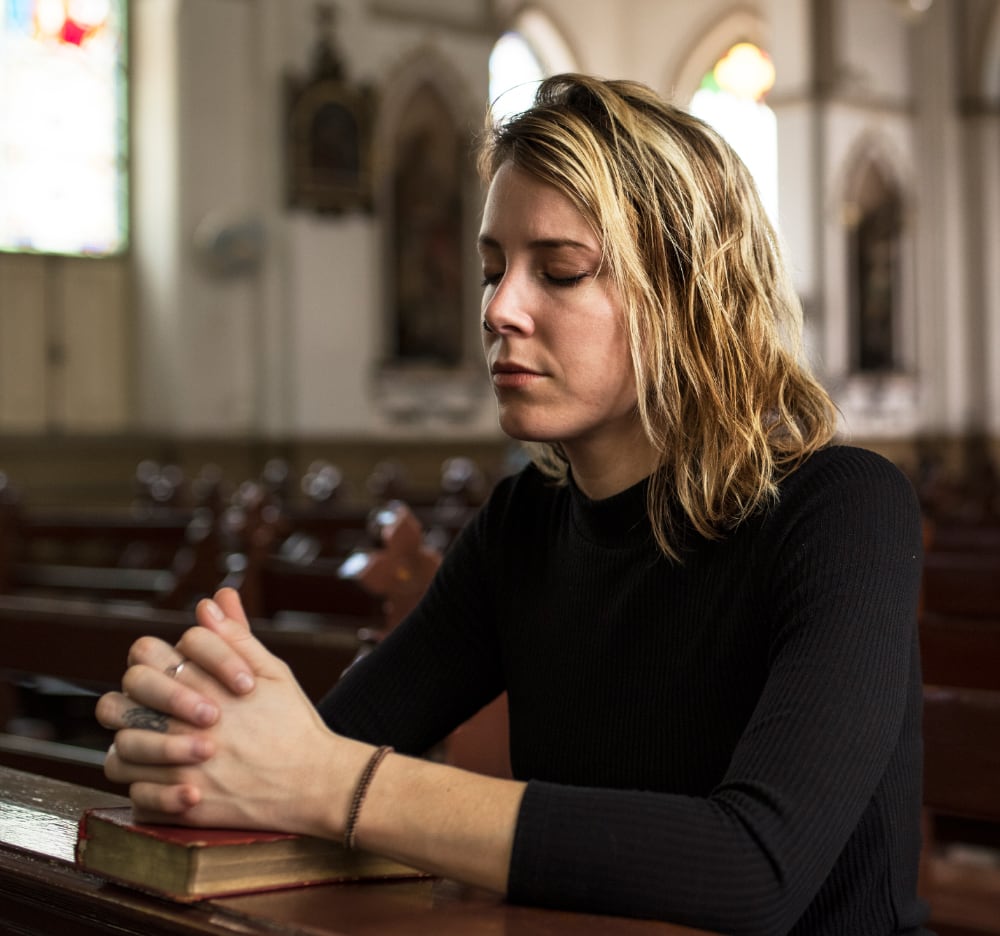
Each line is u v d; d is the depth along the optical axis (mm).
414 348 15875
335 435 15234
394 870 1423
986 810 2133
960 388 21109
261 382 15008
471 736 2150
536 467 1833
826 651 1416
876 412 20062
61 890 1360
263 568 4180
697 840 1297
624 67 20500
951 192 20859
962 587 3676
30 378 14484
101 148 14781
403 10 15672
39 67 14453
